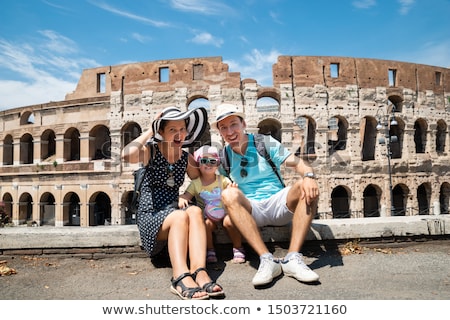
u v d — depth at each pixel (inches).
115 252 290.7
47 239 292.2
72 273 253.4
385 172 1312.7
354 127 1294.3
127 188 1269.7
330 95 1288.1
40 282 232.7
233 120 260.1
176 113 240.2
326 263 262.2
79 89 1459.2
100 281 233.8
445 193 1480.1
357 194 1269.7
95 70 1430.9
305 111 1259.8
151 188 239.5
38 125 1423.5
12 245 291.7
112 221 1266.0
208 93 1242.6
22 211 1449.3
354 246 298.8
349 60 1315.2
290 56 1275.8
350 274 234.8
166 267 264.4
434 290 201.0
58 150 1369.3
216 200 264.8
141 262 278.8
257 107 1241.4
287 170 1163.3
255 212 257.0
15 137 1482.5
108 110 1320.1
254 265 259.9
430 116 1422.2
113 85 1315.2
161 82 1273.4
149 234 227.1
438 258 274.2
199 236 211.0
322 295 193.5
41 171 1384.1
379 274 234.4
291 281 219.0
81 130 1339.8
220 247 291.0
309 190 224.5
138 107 1283.2
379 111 1326.3
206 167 266.1
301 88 1266.0
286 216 257.6
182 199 249.3
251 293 199.6
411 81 1396.4
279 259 234.2
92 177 1304.1
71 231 296.2
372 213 1434.5
